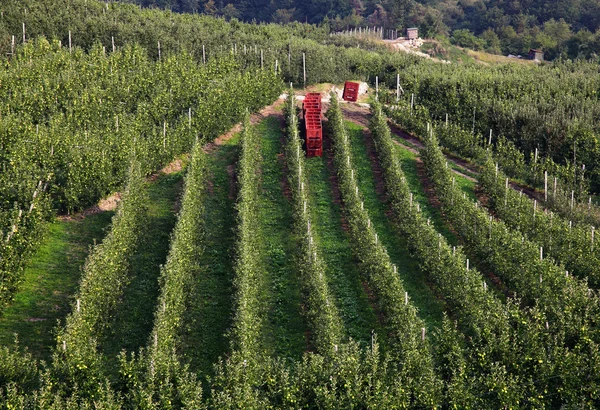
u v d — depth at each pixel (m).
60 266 34.59
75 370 25.39
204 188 42.03
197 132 47.16
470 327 29.80
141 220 37.75
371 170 45.97
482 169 44.78
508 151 47.97
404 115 51.91
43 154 39.47
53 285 33.12
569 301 30.14
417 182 44.66
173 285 29.95
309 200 41.38
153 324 30.14
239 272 31.67
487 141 50.22
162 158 43.97
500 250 34.62
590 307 29.84
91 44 60.97
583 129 46.88
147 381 24.80
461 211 38.19
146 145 42.84
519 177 45.69
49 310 31.42
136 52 55.12
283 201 42.06
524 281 32.44
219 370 25.69
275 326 31.20
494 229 36.09
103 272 30.86
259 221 39.59
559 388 26.62
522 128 48.75
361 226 36.38
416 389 25.64
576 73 61.44
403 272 35.34
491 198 41.34
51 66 51.09
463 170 46.81
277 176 44.84
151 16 69.62
